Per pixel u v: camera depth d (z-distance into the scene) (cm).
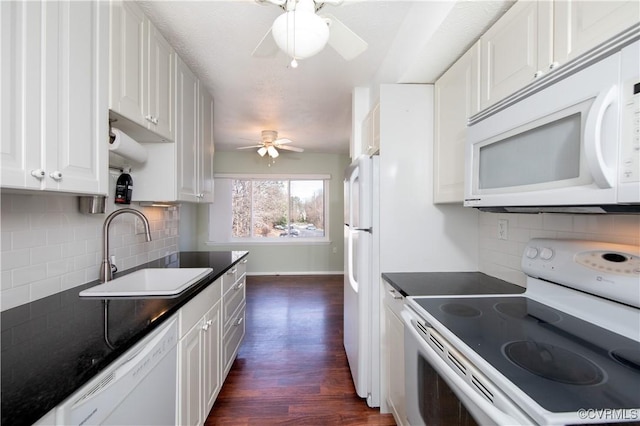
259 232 558
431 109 173
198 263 204
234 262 210
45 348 79
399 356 146
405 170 172
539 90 85
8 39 79
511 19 108
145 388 93
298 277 528
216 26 168
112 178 167
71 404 65
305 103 293
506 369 70
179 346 119
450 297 126
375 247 175
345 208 228
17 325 94
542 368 70
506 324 97
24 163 83
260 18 160
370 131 211
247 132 408
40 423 58
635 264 87
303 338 275
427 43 137
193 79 214
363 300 176
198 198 224
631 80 60
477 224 175
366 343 177
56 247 129
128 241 184
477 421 72
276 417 170
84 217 146
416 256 173
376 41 183
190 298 127
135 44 139
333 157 558
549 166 83
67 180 98
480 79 127
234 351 214
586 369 70
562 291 111
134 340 85
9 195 109
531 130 89
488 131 108
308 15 104
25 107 84
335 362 232
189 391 129
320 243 557
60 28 96
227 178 544
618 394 60
